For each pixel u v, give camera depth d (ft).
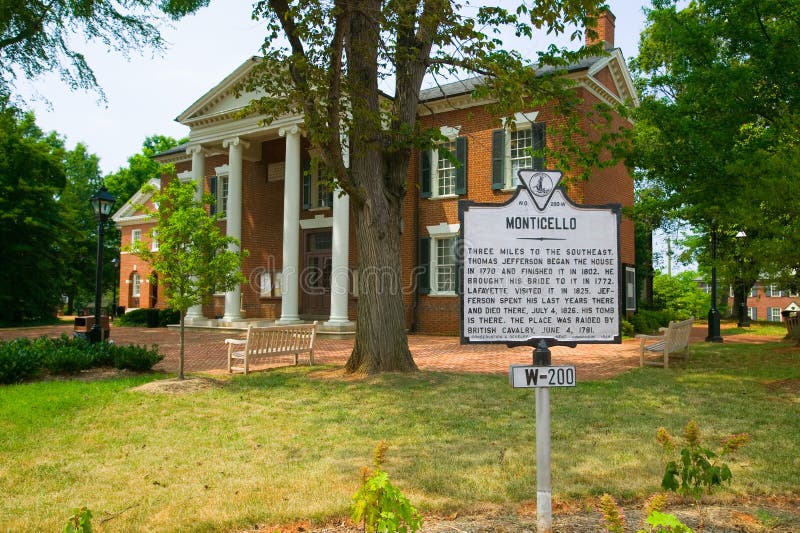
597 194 62.08
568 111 38.09
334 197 64.49
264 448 18.58
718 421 21.63
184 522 12.62
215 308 84.79
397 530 8.84
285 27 31.81
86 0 45.32
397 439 19.43
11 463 17.20
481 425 21.21
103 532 12.10
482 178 64.59
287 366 38.09
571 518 12.64
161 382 29.60
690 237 93.15
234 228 73.97
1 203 101.45
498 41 34.24
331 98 30.60
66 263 119.55
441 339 60.34
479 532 11.84
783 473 15.72
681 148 36.58
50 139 147.95
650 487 14.52
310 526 12.53
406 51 33.24
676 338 36.35
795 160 29.30
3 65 46.91
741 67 35.73
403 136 33.40
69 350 34.32
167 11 46.75
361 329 34.04
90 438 19.90
